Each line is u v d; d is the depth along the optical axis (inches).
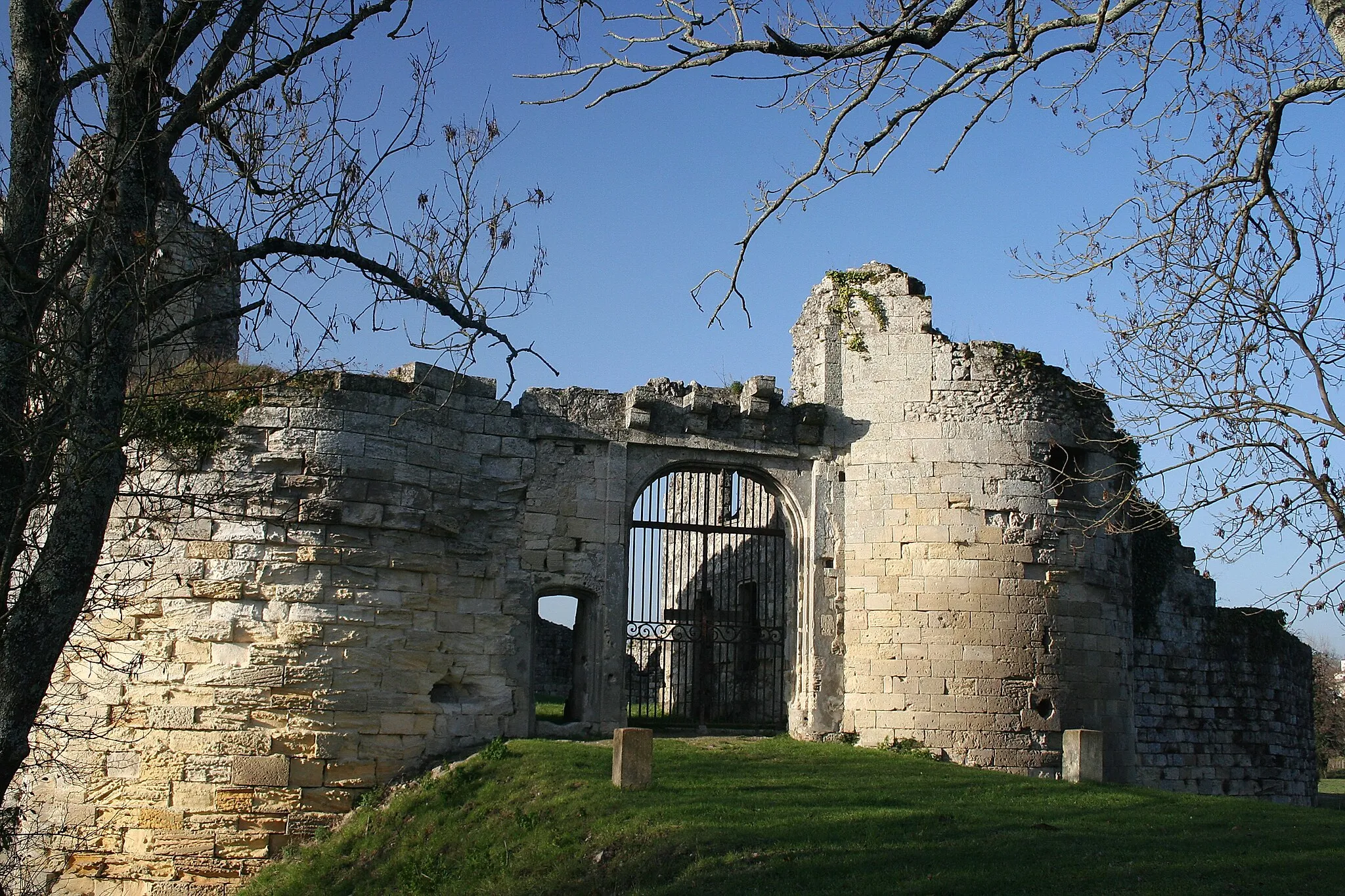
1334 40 440.8
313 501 898.7
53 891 869.2
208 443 898.1
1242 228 577.3
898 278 1078.4
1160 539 1314.0
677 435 1039.0
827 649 1036.5
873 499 1045.8
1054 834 665.0
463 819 790.5
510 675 960.3
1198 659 1347.2
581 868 661.9
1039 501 1031.0
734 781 794.2
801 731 1021.2
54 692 887.7
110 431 468.1
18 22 490.9
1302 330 602.9
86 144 507.5
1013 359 1051.9
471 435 978.7
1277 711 1423.5
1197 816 728.3
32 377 478.0
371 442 919.7
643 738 769.6
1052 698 1004.6
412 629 922.1
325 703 884.0
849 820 687.1
